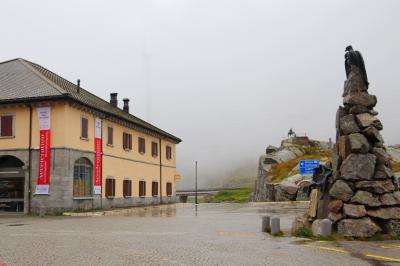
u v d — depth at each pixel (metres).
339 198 15.28
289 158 66.56
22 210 31.80
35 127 31.16
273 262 10.29
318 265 9.91
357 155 15.42
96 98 45.06
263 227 17.58
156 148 49.28
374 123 15.78
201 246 13.02
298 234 15.81
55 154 30.42
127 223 22.12
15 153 31.25
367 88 16.47
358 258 10.83
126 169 40.78
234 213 32.09
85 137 33.31
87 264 9.95
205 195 83.25
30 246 12.81
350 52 16.66
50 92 30.86
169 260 10.52
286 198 50.62
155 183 48.25
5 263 10.00
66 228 19.09
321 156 64.75
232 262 10.29
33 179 30.66
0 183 32.53
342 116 16.44
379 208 14.97
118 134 39.41
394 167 48.28
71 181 31.03
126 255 11.22
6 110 31.91
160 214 31.25
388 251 11.96
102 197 35.66
